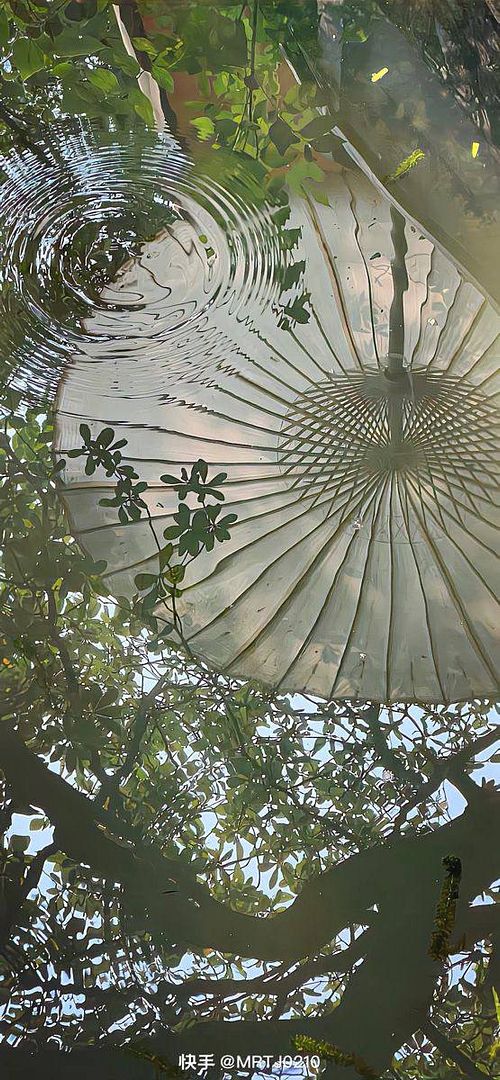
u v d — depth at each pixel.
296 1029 2.48
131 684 3.43
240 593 3.99
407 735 3.38
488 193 2.51
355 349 4.49
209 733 3.30
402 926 2.67
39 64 3.29
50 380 4.19
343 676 3.68
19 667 3.35
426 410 4.32
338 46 2.75
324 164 4.80
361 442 4.37
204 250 4.24
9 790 2.93
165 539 4.00
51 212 4.07
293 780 3.19
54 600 3.59
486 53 2.40
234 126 3.46
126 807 3.03
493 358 4.45
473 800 3.03
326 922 2.71
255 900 2.87
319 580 4.12
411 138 2.59
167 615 3.82
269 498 4.34
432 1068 2.43
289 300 4.38
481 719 3.47
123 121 3.91
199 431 4.33
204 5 3.14
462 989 2.55
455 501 4.29
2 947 2.64
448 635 3.90
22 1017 2.52
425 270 4.76
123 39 3.36
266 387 4.40
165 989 2.59
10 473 3.89
